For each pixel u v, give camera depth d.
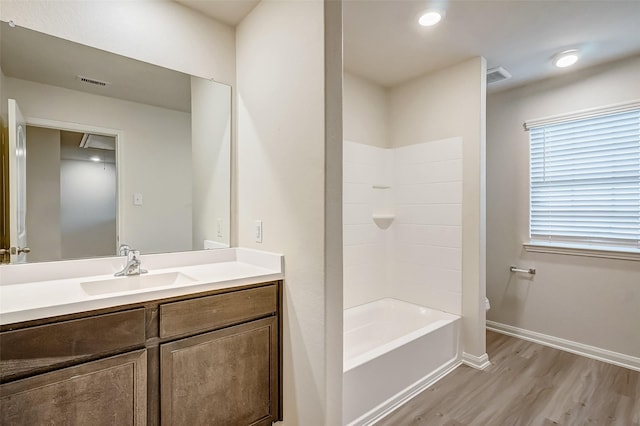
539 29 2.08
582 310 2.66
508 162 3.08
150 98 1.79
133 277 1.57
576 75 2.68
